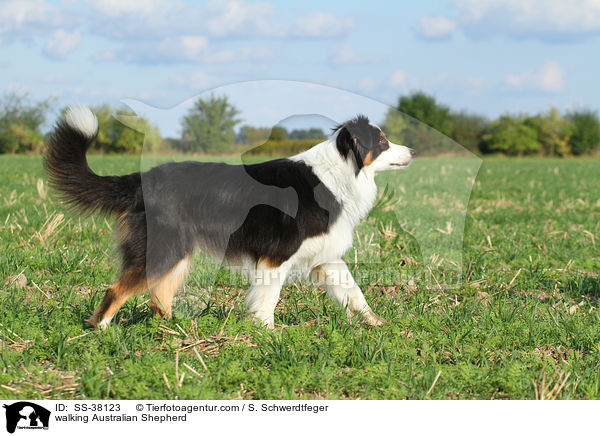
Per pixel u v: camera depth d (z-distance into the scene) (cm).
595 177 2281
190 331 429
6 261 593
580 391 353
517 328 441
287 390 337
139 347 402
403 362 384
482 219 1048
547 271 644
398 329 438
